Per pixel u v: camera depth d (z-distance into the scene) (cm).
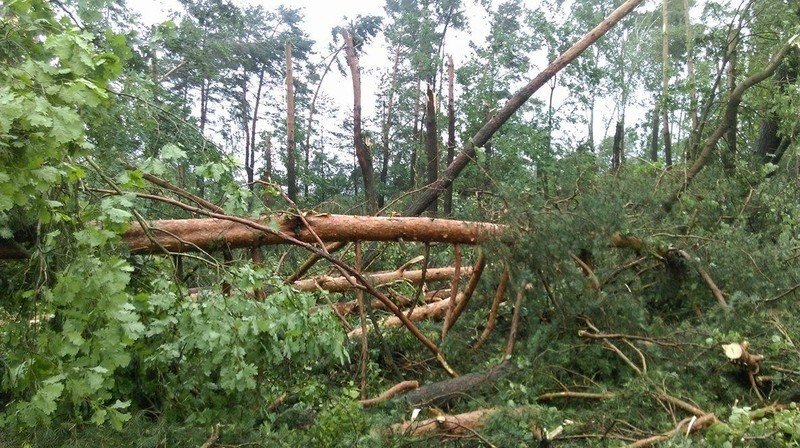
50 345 252
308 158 1948
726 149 904
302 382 369
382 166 2117
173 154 342
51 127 234
